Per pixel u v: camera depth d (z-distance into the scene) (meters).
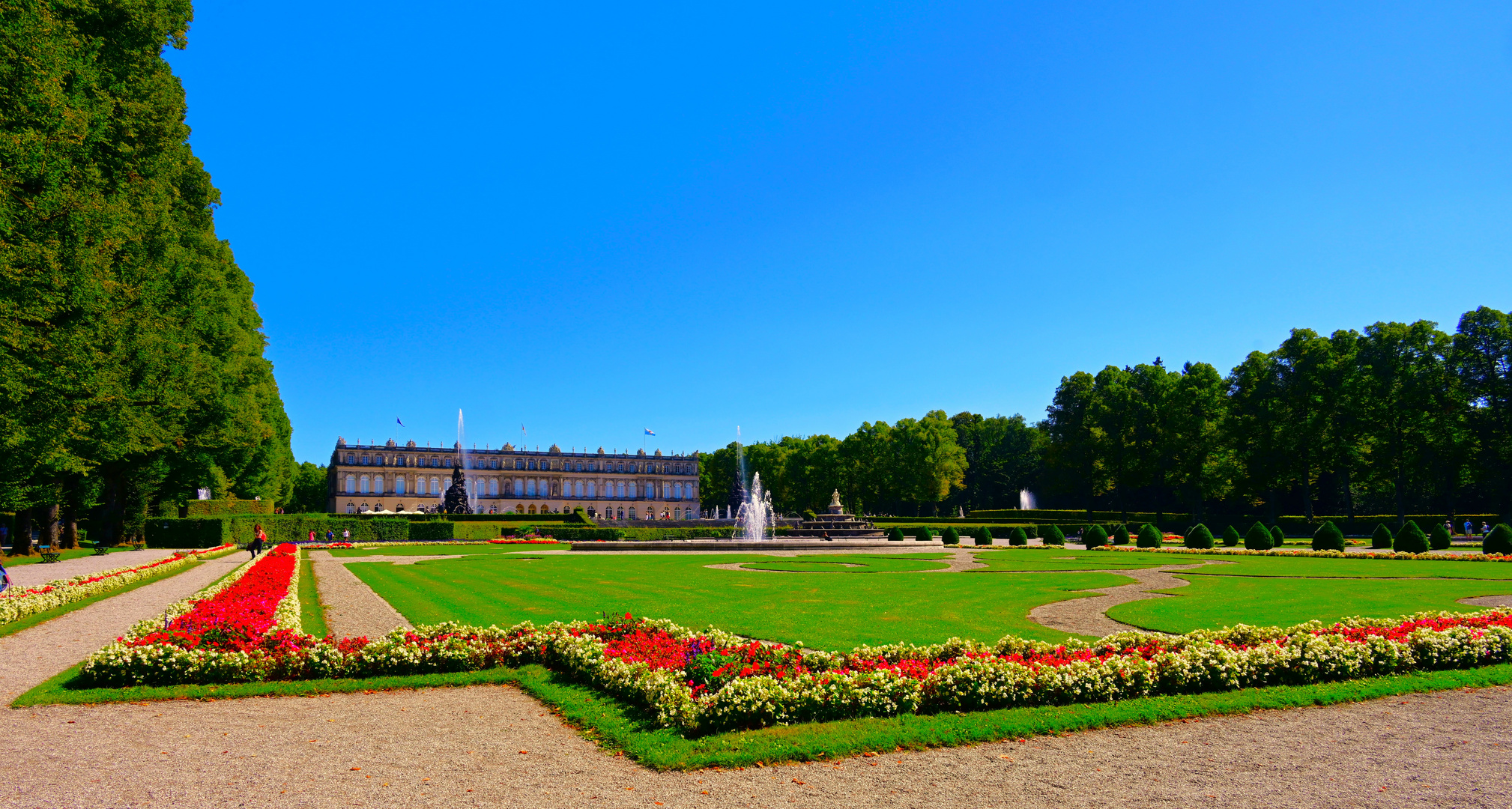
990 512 94.06
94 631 17.48
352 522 66.50
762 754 8.96
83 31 32.16
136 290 34.78
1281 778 8.41
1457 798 7.82
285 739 9.87
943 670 11.07
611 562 41.53
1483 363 63.00
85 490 51.78
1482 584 27.88
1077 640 15.09
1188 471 82.50
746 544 56.94
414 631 14.50
